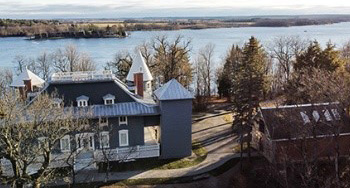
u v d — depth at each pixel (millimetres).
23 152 36500
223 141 63719
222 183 49562
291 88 68812
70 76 55969
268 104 80750
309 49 83375
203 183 49500
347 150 51656
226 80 97125
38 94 52375
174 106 55219
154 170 52781
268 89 89500
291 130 50688
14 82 64625
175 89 55812
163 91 55750
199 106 85750
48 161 36656
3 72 112312
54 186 47719
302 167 45375
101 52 157625
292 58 115500
